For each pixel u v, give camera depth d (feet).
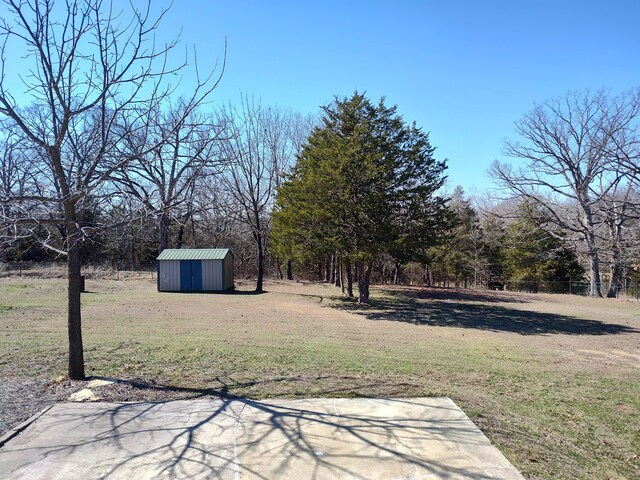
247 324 47.75
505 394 23.75
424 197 67.36
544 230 121.60
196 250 93.15
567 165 109.29
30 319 45.39
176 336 36.73
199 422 16.72
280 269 139.33
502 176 115.14
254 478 12.75
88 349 29.35
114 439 15.16
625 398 24.47
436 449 14.92
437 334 47.21
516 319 64.23
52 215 20.93
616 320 65.92
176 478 12.68
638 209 66.90
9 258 110.52
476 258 139.54
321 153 69.21
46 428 15.98
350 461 13.89
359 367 26.81
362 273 76.69
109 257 135.64
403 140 70.79
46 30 18.78
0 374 22.88
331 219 65.92
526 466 14.38
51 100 19.74
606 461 16.33
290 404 18.98
